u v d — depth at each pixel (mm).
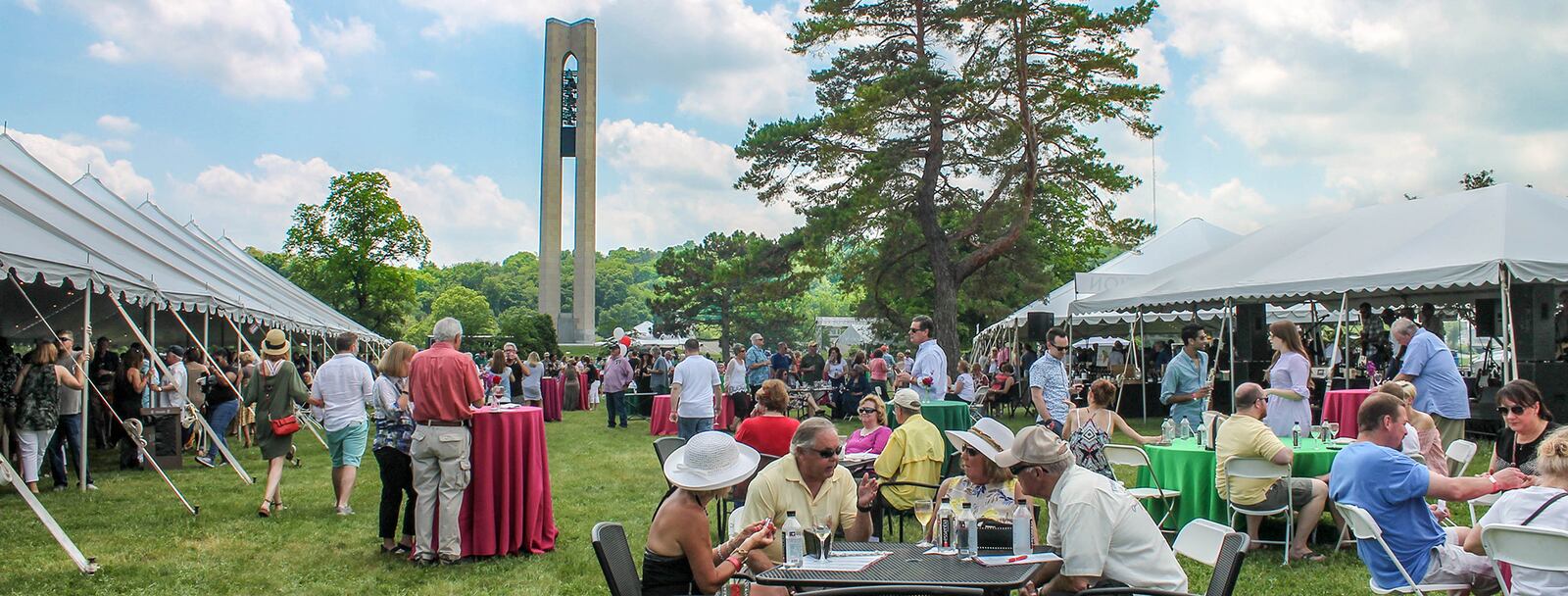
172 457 11742
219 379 12180
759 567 4645
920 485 6633
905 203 25578
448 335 6875
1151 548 4117
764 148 25297
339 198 45656
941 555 4340
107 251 10914
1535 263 10766
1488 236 11656
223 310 12883
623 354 19203
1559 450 4402
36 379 9414
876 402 8039
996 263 28875
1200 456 7359
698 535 4105
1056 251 38969
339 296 45594
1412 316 16641
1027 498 5133
